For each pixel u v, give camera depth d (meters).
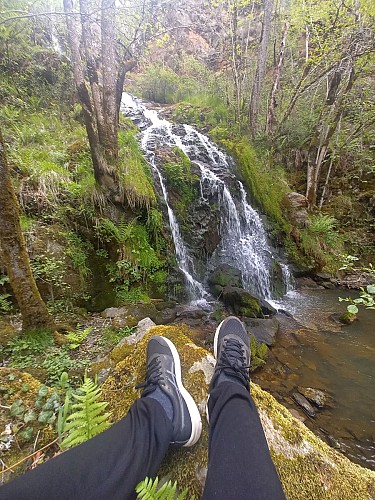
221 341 1.60
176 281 5.28
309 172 8.17
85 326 3.51
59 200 4.24
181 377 1.52
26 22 6.62
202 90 11.24
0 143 2.36
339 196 8.52
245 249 6.86
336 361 3.84
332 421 2.85
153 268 4.93
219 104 10.06
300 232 7.55
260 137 8.71
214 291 5.64
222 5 9.57
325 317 5.18
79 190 4.41
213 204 6.62
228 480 0.85
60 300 3.65
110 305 4.16
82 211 4.30
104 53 4.16
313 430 2.73
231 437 0.96
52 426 1.42
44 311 2.88
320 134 7.88
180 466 1.18
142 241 4.88
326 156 8.62
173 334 1.83
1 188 2.45
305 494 1.23
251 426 0.99
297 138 8.84
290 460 1.31
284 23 8.42
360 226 8.16
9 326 3.08
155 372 1.34
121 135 5.83
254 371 3.54
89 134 4.29
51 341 2.79
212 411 1.10
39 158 4.60
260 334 4.29
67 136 5.68
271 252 7.20
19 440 1.35
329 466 1.35
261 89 8.80
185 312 4.64
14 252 2.64
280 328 4.70
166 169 6.25
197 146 7.93
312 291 6.59
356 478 1.35
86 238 4.30
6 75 6.11
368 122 7.47
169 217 5.79
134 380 1.58
